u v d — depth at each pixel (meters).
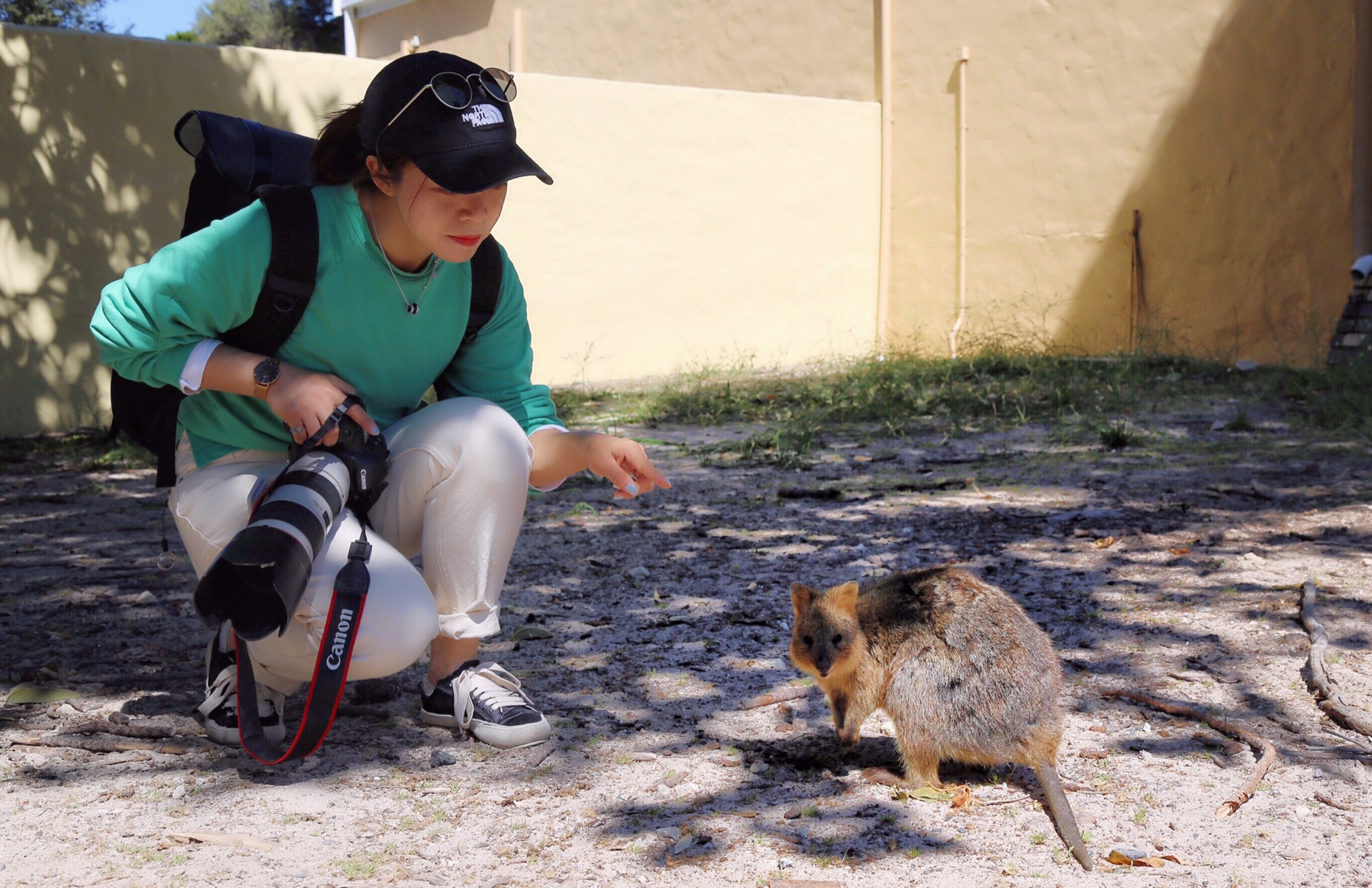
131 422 3.14
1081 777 3.02
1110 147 12.19
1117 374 10.41
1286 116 10.84
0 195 9.60
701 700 3.63
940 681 2.88
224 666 3.31
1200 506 6.10
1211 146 11.43
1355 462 7.02
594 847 2.68
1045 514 6.02
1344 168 10.45
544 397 3.52
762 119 13.34
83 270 10.01
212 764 3.14
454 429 3.09
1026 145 12.83
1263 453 7.42
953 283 13.62
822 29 14.23
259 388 2.83
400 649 2.94
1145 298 12.05
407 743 3.29
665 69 15.64
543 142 12.05
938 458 7.78
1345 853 2.59
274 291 2.87
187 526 3.12
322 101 11.00
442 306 3.12
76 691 3.70
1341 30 10.37
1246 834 2.69
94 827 2.77
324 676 2.78
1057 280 12.73
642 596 4.80
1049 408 9.55
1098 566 5.04
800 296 13.85
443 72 2.74
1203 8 11.38
